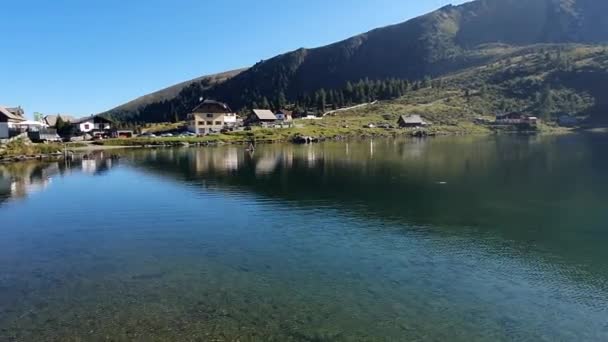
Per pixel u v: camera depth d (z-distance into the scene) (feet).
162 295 81.66
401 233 122.62
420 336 66.59
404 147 430.61
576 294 82.33
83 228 132.77
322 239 117.29
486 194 177.88
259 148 459.73
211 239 118.52
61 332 67.87
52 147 417.08
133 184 217.97
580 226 128.88
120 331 67.97
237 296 80.89
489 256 103.35
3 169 294.25
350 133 652.48
